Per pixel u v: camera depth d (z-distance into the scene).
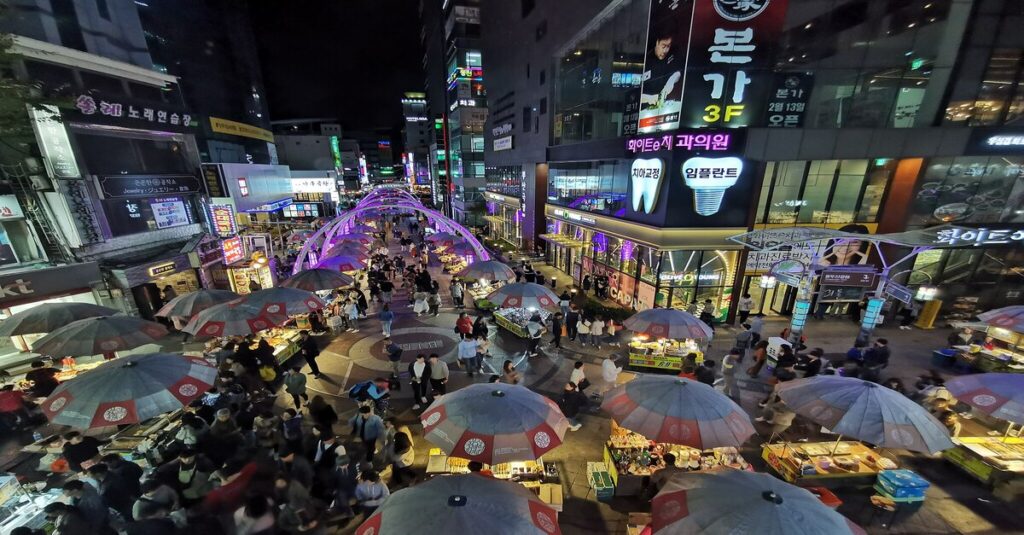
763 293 18.97
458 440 6.57
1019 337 14.14
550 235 26.33
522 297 14.30
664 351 14.51
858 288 14.85
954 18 15.47
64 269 14.60
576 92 24.84
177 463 7.78
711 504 5.17
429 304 20.14
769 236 14.87
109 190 16.80
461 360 13.95
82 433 10.26
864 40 15.45
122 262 16.70
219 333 11.28
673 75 15.65
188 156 21.41
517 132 35.38
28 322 11.45
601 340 16.61
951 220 17.73
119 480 7.20
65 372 12.36
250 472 7.63
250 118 44.94
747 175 16.38
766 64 15.06
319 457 8.23
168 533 6.09
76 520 6.27
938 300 17.89
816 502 5.32
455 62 57.38
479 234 45.84
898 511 8.44
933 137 16.41
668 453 8.37
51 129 14.78
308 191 52.97
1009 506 8.59
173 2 34.41
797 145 15.95
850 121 16.23
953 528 8.06
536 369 14.35
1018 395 8.38
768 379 13.64
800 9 14.84
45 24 14.91
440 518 4.58
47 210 14.88
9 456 9.84
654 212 17.31
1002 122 16.61
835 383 8.27
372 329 17.94
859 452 9.67
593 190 23.02
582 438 10.59
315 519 7.13
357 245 22.69
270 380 12.22
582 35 23.45
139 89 18.52
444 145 76.06
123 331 10.48
